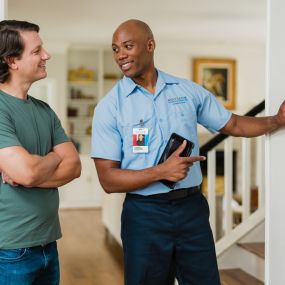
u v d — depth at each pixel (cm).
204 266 238
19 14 621
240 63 897
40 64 200
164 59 883
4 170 186
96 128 237
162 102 235
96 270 507
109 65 923
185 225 233
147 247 231
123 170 228
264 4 565
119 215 563
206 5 572
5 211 191
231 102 891
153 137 232
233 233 402
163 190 230
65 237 660
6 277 193
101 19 652
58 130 216
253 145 813
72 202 894
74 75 904
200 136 843
